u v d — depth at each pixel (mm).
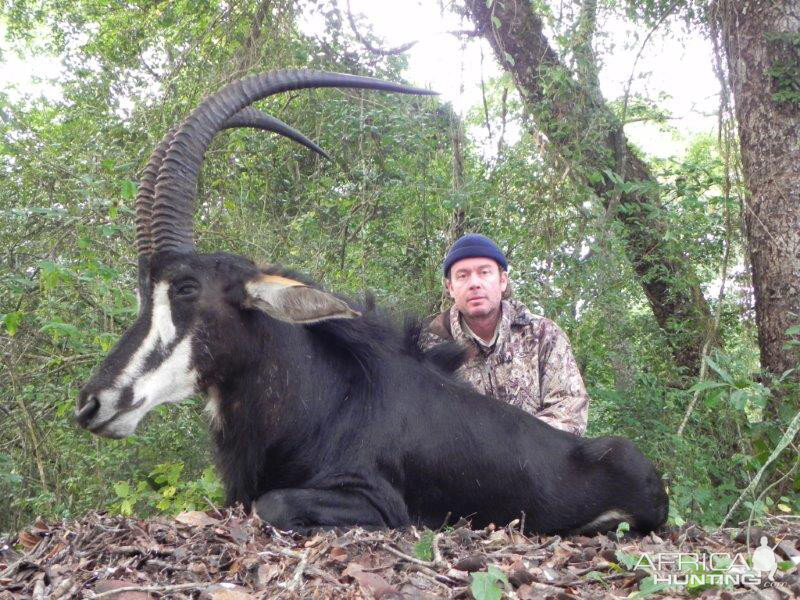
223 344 2373
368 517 2395
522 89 4668
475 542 2186
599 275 4230
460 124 4605
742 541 2424
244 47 4832
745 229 4668
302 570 1820
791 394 4137
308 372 2463
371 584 1766
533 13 4898
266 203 4605
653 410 4055
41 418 4012
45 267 3031
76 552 1987
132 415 2264
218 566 1919
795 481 3756
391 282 4469
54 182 3941
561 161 4535
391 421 2475
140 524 2168
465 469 2535
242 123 2684
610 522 2666
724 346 4695
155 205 2410
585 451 2676
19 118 4207
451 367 2729
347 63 4742
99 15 6301
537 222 4336
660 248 4684
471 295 2973
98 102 4770
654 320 4840
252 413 2430
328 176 4746
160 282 2365
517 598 1737
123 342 2314
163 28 5195
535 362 3049
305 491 2361
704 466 3938
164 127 4379
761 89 4621
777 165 4555
